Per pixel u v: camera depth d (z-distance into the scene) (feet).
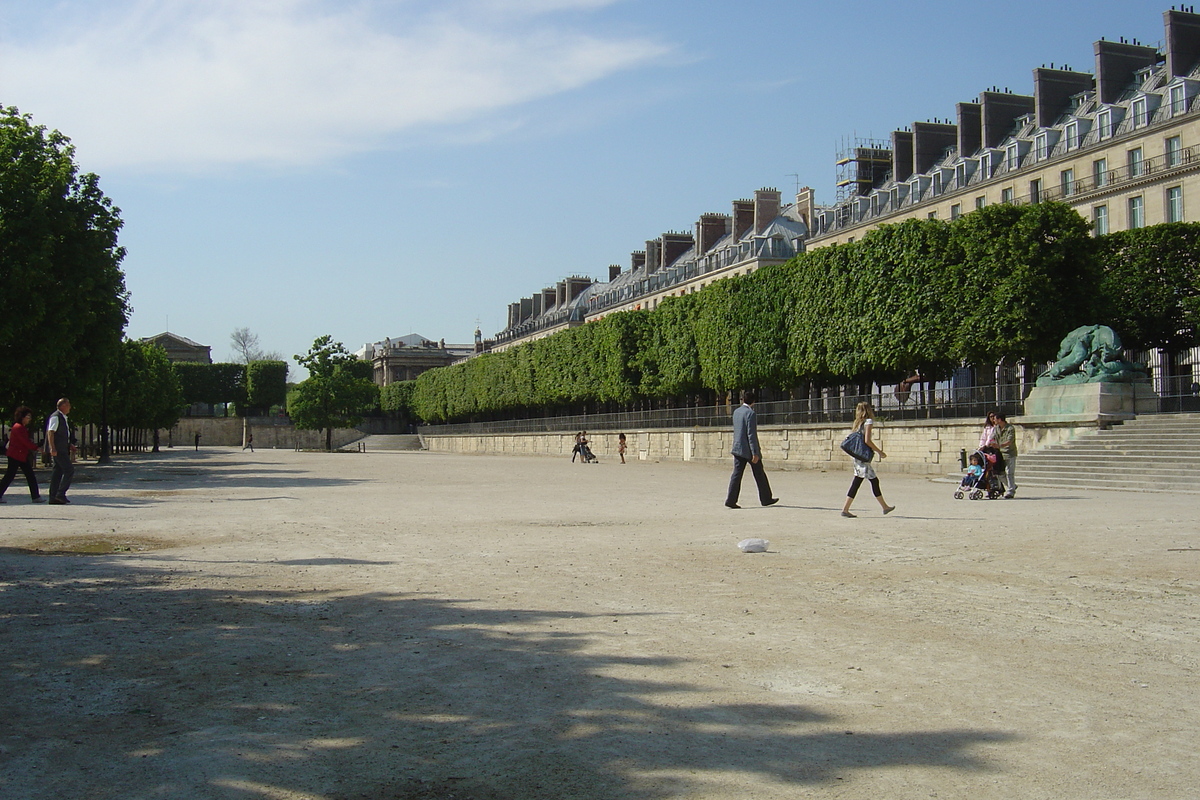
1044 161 234.79
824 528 52.49
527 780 15.33
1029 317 125.59
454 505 74.79
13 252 109.29
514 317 562.66
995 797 14.61
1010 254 128.26
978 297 130.82
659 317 223.71
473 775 15.56
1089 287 132.16
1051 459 98.32
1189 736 17.34
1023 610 28.68
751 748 16.72
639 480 125.08
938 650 23.65
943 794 14.73
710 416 201.46
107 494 86.69
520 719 18.34
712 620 27.27
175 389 330.95
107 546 45.93
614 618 27.58
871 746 16.81
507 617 27.78
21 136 118.93
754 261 309.83
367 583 34.24
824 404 159.74
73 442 80.07
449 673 21.61
